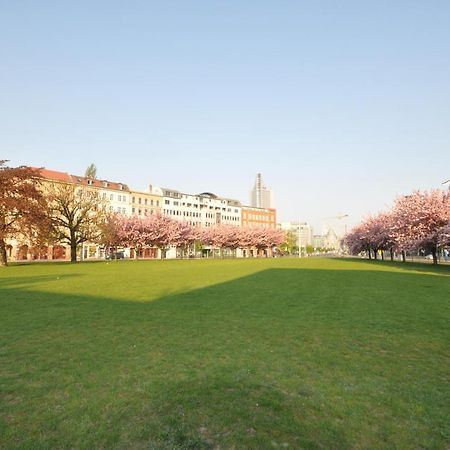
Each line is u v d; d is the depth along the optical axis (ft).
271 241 397.19
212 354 23.34
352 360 22.48
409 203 144.97
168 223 258.57
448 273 96.22
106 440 13.00
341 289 58.13
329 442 13.19
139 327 30.83
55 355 22.94
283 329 30.40
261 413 15.16
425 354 23.84
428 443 13.24
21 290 55.57
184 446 12.63
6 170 133.59
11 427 13.89
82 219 186.70
